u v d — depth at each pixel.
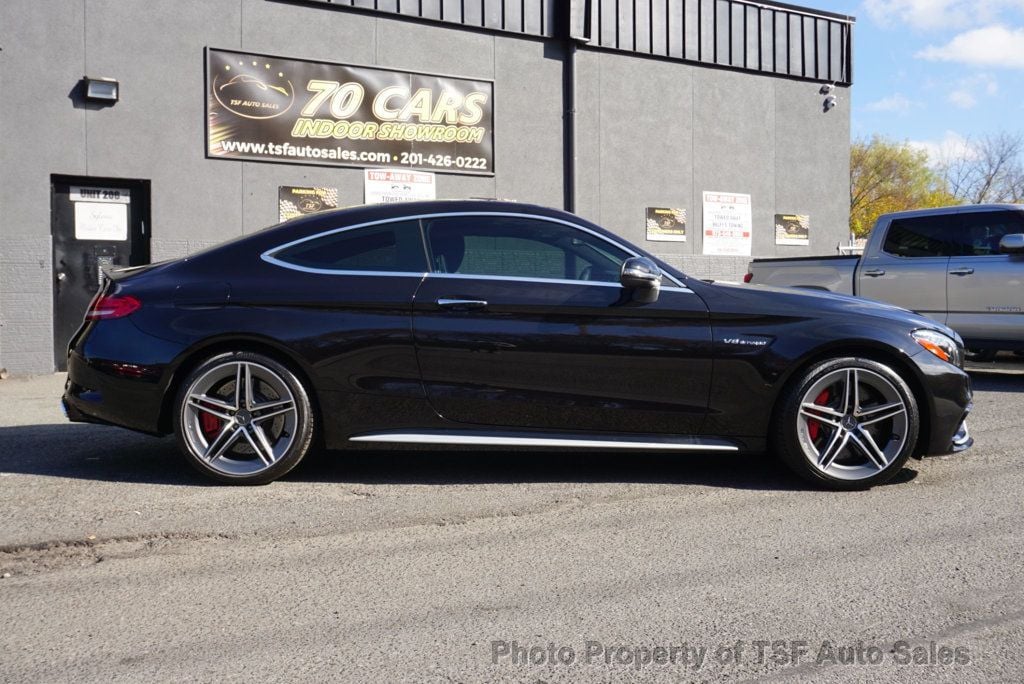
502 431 4.93
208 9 11.09
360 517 4.41
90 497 4.69
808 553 3.91
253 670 2.81
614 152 13.95
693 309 4.91
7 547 3.91
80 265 10.73
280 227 5.08
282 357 4.89
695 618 3.22
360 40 11.95
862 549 3.96
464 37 12.66
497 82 12.92
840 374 4.89
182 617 3.23
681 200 14.62
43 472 5.23
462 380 4.88
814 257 10.72
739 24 15.12
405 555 3.88
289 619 3.21
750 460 5.67
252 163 11.42
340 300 4.85
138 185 10.95
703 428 4.97
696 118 14.73
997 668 2.84
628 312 4.90
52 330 10.51
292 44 11.55
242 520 4.34
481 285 4.91
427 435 4.89
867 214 49.06
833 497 4.80
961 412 5.01
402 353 4.85
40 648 2.98
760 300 4.99
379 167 12.14
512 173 13.10
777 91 15.58
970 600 3.38
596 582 3.57
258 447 4.87
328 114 11.80
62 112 10.45
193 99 11.06
